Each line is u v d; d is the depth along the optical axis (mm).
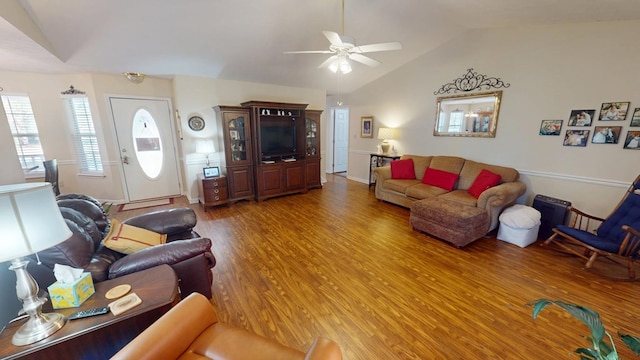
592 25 2867
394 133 5129
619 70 2760
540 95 3328
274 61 4160
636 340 832
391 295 2154
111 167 4477
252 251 2893
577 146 3107
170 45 3332
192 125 4457
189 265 1819
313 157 5461
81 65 3584
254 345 1162
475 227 2967
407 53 4504
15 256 1013
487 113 3855
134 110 4504
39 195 1093
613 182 2906
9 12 2074
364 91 5848
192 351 1153
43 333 1107
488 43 3719
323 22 3287
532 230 2990
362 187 5836
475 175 3879
